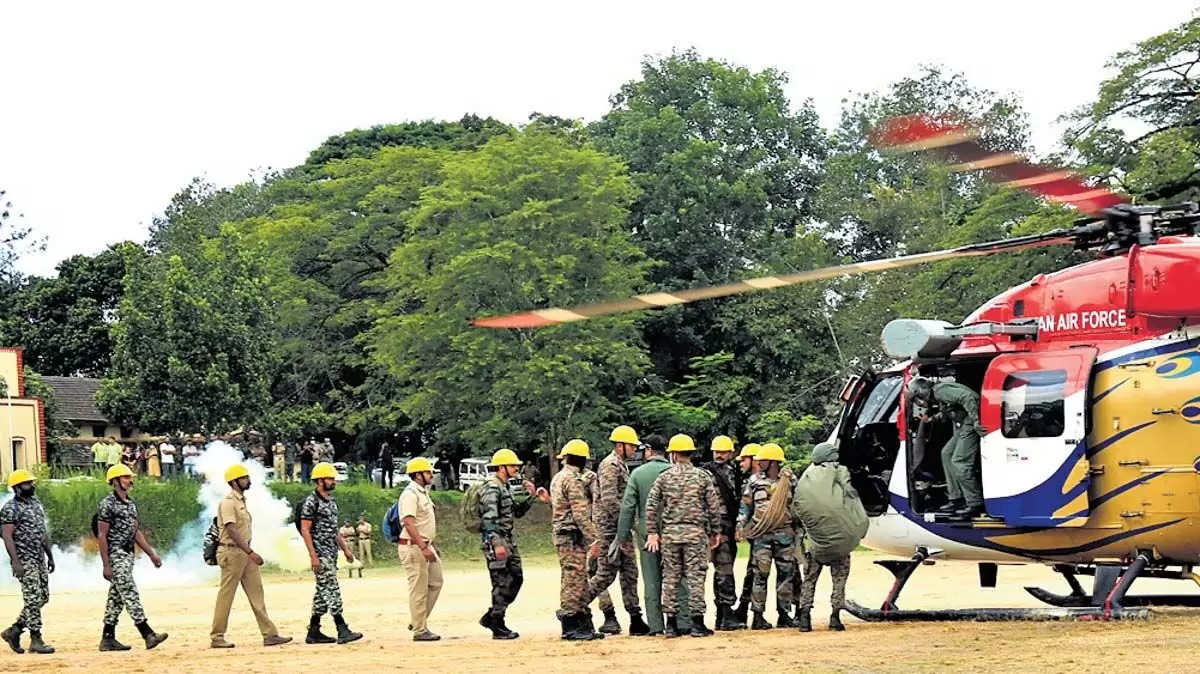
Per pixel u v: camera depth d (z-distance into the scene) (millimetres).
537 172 47719
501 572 16422
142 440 49250
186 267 51062
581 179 47719
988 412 15680
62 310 75062
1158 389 14859
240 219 70750
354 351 57500
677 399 56031
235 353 49719
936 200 55656
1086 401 15102
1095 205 14906
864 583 25688
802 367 55250
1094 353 15266
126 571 16531
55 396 64312
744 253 58812
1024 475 15383
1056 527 15227
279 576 34438
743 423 55219
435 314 47281
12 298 78125
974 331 16078
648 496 15844
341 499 39562
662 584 15633
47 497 33750
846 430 17344
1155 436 14859
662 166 59250
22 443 49281
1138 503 14930
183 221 53531
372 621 20234
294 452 52219
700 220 58656
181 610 23438
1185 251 14703
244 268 51500
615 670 12828
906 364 17188
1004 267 38750
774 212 61750
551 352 46781
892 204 56156
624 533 15773
